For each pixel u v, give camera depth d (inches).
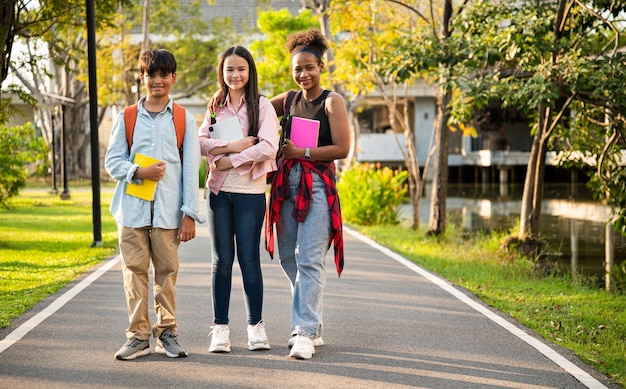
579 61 496.4
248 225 265.1
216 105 271.7
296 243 274.1
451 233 749.3
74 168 2089.1
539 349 279.1
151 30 1945.1
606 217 1001.5
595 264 593.6
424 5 930.1
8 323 311.7
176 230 259.4
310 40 274.4
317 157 269.6
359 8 800.3
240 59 266.5
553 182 2009.1
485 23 593.9
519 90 516.1
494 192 1649.9
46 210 1048.2
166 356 262.2
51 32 605.9
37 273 458.3
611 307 391.5
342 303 365.7
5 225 813.2
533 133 666.2
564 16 549.6
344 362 257.4
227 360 258.1
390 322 323.6
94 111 609.3
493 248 633.6
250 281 268.2
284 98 282.0
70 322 315.9
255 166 263.7
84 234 722.2
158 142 255.8
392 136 2112.5
